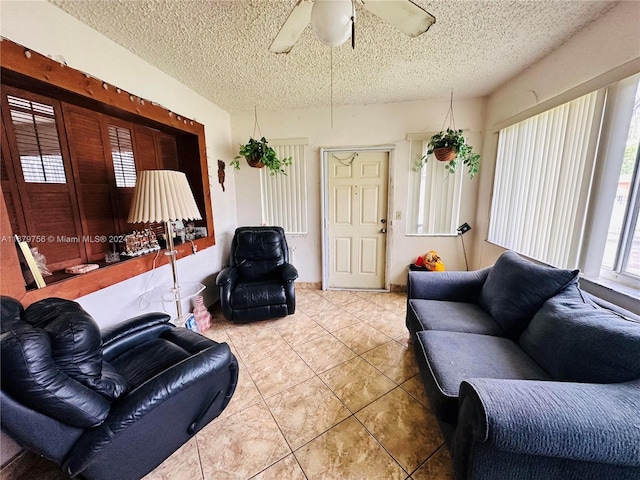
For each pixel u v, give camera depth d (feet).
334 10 3.40
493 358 4.39
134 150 6.85
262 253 9.75
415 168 10.16
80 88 4.91
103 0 4.41
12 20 3.97
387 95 9.06
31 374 2.53
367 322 8.56
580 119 5.55
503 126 8.03
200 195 8.86
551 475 2.85
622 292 4.66
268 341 7.50
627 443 2.46
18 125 4.51
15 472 3.92
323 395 5.45
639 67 4.30
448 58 6.55
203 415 4.18
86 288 5.04
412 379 5.88
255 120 10.63
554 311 4.42
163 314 5.67
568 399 2.79
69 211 5.36
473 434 2.94
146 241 6.79
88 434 2.98
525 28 5.36
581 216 5.57
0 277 3.75
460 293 6.79
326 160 10.61
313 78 7.61
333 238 11.30
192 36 5.49
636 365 3.02
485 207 9.32
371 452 4.22
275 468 4.00
